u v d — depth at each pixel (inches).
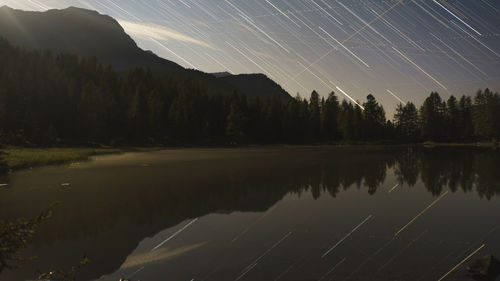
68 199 535.5
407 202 514.6
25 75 3750.0
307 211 451.2
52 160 1181.7
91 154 1788.9
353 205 491.8
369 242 311.1
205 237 330.3
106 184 707.4
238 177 831.7
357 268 245.9
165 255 279.4
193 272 242.8
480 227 365.1
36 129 2768.2
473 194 583.2
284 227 366.9
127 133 3383.4
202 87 5482.3
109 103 3644.2
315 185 695.1
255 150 2561.5
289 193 597.6
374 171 968.9
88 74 5280.5
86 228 364.2
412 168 1058.1
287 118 4313.5
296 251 286.8
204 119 4028.1
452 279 222.8
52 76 4003.4
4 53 4975.4
